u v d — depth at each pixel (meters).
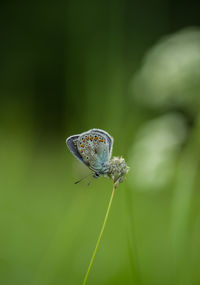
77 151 0.37
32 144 0.84
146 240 0.52
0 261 0.51
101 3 0.74
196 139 0.45
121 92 0.54
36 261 0.52
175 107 0.50
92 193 0.52
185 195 0.43
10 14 1.29
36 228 0.58
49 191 0.70
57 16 1.28
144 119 0.54
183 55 0.50
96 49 0.68
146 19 0.93
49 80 1.28
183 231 0.43
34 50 1.29
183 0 1.24
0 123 0.80
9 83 1.21
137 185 0.48
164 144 0.48
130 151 0.49
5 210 0.61
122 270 0.50
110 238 0.54
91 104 0.61
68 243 0.49
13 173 0.73
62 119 1.18
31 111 0.84
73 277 0.49
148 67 0.52
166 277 0.48
